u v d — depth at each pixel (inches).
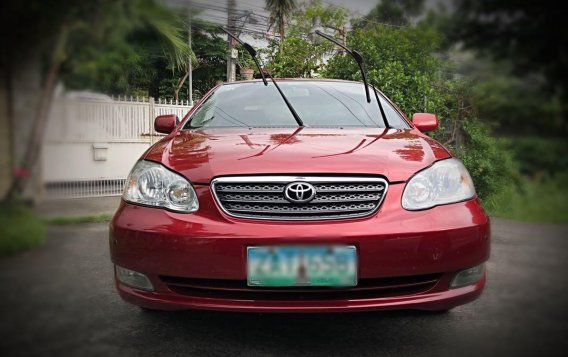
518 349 87.7
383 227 77.7
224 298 78.4
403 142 96.0
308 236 76.1
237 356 83.5
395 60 261.3
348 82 138.0
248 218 78.8
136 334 92.1
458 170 89.4
